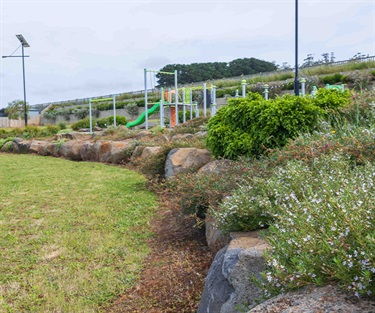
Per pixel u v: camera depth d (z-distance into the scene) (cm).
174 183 584
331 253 190
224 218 363
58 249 469
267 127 585
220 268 292
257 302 232
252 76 3853
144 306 337
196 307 329
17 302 342
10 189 855
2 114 5791
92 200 725
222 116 673
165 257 441
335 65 3288
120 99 4806
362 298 174
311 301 179
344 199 222
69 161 1431
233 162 566
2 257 448
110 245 478
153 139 1343
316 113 587
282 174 363
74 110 4628
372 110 527
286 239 229
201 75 7231
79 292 359
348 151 402
